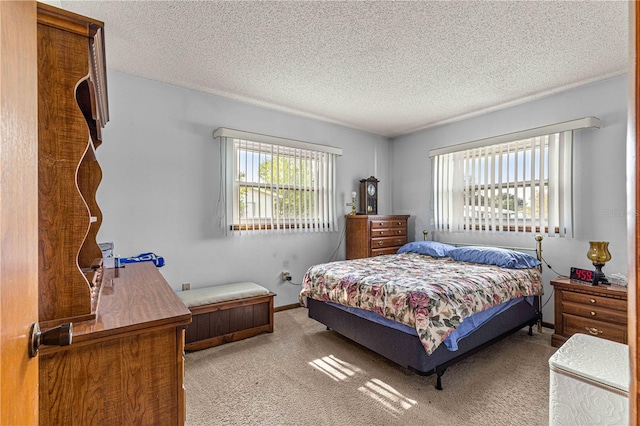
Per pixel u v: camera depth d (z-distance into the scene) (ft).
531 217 11.07
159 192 10.08
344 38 7.51
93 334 3.02
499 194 12.00
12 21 1.65
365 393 6.74
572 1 6.16
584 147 10.05
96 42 3.54
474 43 7.68
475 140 13.00
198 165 10.82
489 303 7.75
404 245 14.16
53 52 3.21
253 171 11.91
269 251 12.52
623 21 6.79
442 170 14.10
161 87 10.13
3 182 1.51
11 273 1.61
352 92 10.80
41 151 3.15
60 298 3.20
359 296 8.14
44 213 3.15
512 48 7.91
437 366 6.84
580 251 10.07
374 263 10.96
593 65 8.79
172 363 3.46
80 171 5.66
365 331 8.13
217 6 6.40
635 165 1.19
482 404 6.32
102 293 4.42
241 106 11.77
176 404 3.46
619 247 9.35
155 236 10.01
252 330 9.88
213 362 8.19
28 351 1.88
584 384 3.32
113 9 6.47
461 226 13.24
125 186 9.52
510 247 11.70
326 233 14.33
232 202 11.33
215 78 9.79
